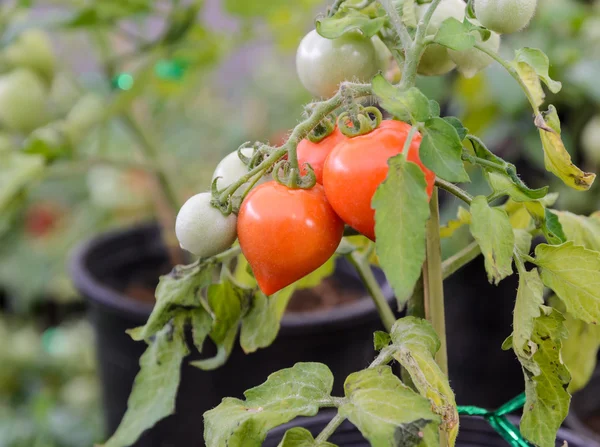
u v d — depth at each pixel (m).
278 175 0.41
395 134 0.39
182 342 0.51
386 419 0.38
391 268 0.36
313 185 0.41
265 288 0.42
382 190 0.36
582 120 1.08
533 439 0.42
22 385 1.27
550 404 0.42
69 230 1.46
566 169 0.43
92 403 1.18
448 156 0.38
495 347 0.98
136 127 0.95
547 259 0.43
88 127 0.88
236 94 1.69
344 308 0.78
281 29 0.99
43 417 1.12
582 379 0.56
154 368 0.51
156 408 0.50
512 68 0.42
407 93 0.38
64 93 0.98
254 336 0.52
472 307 0.98
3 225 1.36
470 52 0.45
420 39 0.40
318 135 0.42
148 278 1.04
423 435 0.37
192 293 0.50
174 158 1.34
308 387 0.41
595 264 0.42
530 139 1.05
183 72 0.95
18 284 1.41
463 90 1.06
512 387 0.99
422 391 0.40
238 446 0.39
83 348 1.29
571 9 1.08
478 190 0.97
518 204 0.52
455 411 0.40
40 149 0.84
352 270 0.98
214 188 0.42
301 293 0.96
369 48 0.46
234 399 0.42
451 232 0.54
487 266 0.39
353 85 0.40
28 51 0.90
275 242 0.40
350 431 0.54
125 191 1.30
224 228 0.42
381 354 0.41
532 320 0.41
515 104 0.95
